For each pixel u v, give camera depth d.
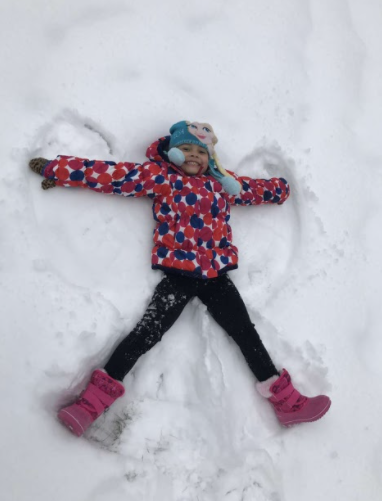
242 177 1.87
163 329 1.59
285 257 1.95
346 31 2.39
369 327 1.90
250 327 1.65
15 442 1.35
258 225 1.95
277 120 2.08
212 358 1.68
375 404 1.77
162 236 1.66
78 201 1.68
